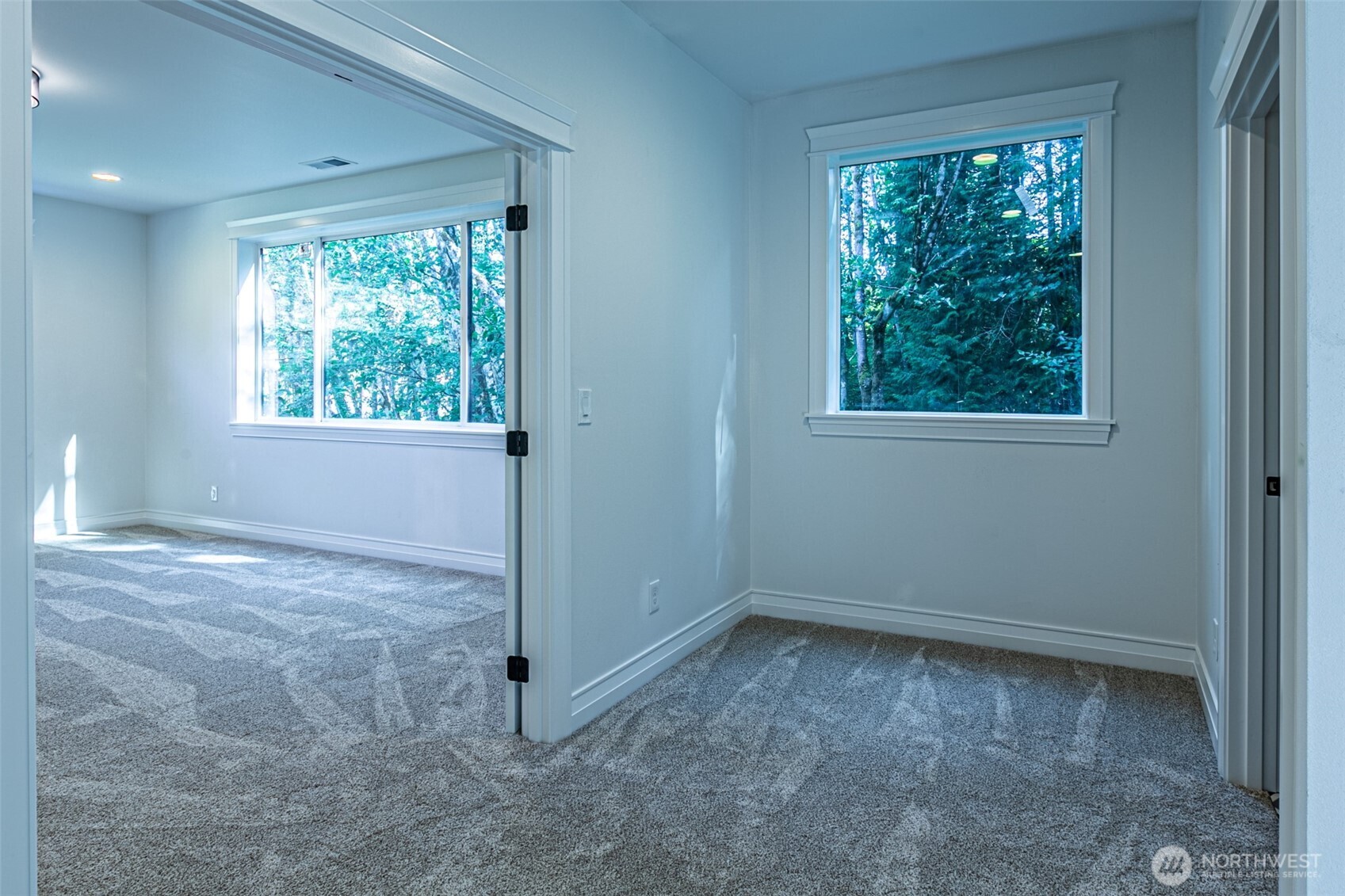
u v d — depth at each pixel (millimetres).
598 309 2807
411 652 3504
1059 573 3449
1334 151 1056
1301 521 1178
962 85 3529
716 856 1968
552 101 2490
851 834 2068
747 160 3971
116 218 6461
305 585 4723
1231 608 2332
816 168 3863
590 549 2803
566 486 2633
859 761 2477
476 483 5082
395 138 4520
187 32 3211
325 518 5754
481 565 5078
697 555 3561
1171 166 3188
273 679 3170
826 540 3932
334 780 2346
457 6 2172
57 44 3312
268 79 3684
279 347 6090
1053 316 3521
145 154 4863
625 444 2994
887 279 3852
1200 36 3002
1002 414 3625
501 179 4750
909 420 3699
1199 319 3086
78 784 2316
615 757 2504
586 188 2723
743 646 3598
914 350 3803
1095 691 3059
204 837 2043
